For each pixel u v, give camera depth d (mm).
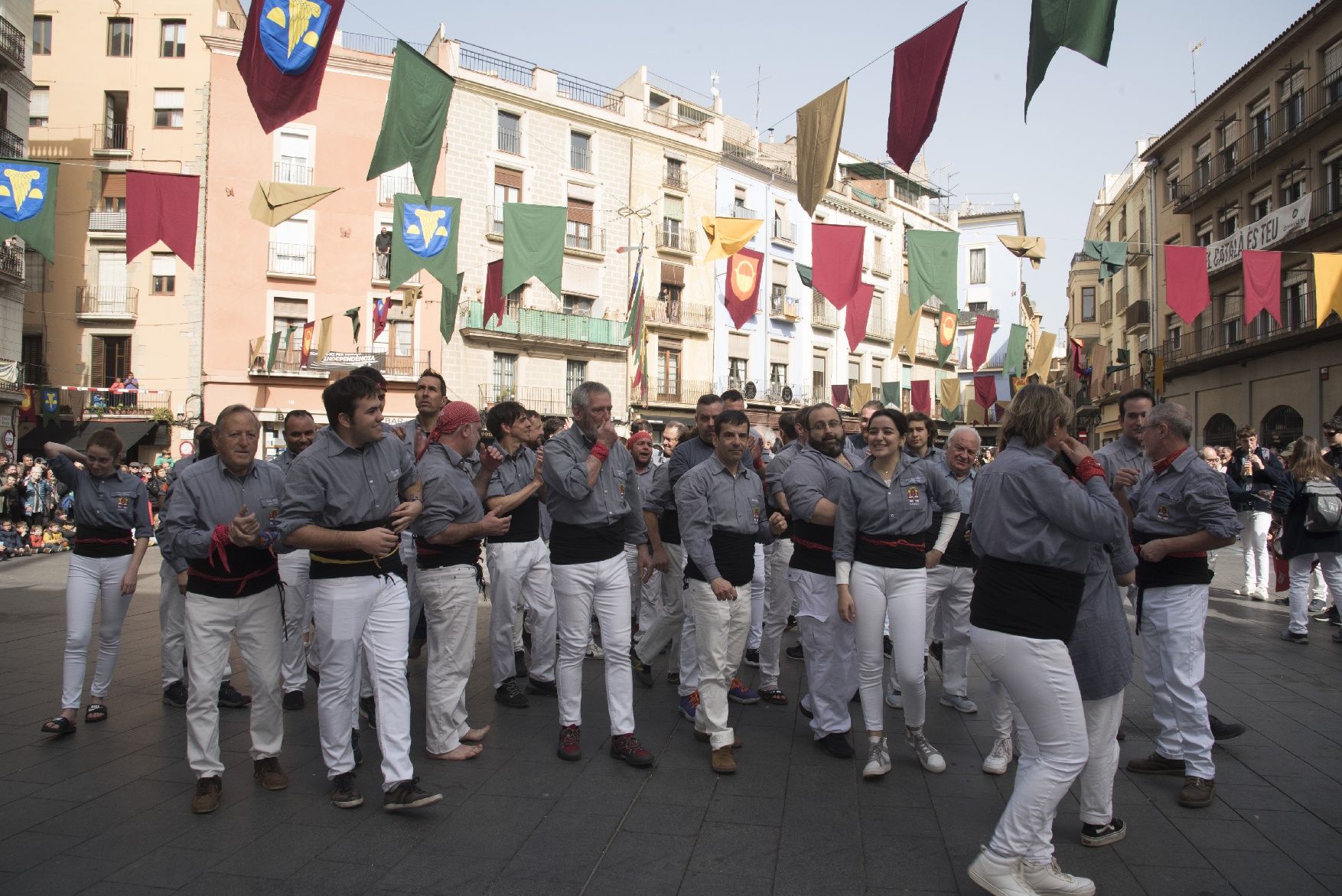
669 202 33438
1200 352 27719
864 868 3459
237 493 4277
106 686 5445
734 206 35250
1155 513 4473
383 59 28422
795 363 37375
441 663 4715
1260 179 25250
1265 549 10586
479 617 9125
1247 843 3711
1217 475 4266
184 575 4836
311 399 28125
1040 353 25984
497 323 28875
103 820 3891
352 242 28094
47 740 5012
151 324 27594
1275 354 24328
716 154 34344
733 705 5984
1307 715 5566
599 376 31531
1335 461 9258
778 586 5973
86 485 5266
